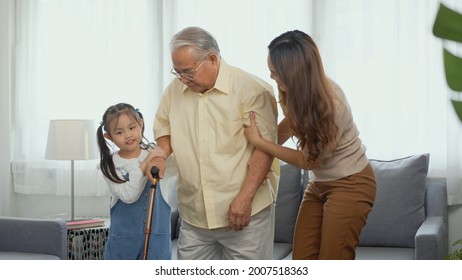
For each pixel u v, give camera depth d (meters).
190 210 2.36
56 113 4.98
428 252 3.25
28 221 3.70
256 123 2.24
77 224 4.07
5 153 5.02
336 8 4.32
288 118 2.21
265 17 4.47
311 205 2.44
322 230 2.32
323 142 2.16
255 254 2.31
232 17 4.53
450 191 3.98
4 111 5.01
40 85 5.00
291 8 4.42
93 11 4.88
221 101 2.23
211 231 2.31
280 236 4.08
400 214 3.85
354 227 2.29
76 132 4.32
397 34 4.17
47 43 4.99
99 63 4.88
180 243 2.42
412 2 4.15
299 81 2.12
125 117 2.68
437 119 4.11
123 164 2.70
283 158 2.20
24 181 5.00
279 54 2.14
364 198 2.29
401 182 3.88
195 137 2.28
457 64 0.75
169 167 2.66
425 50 4.13
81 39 4.91
